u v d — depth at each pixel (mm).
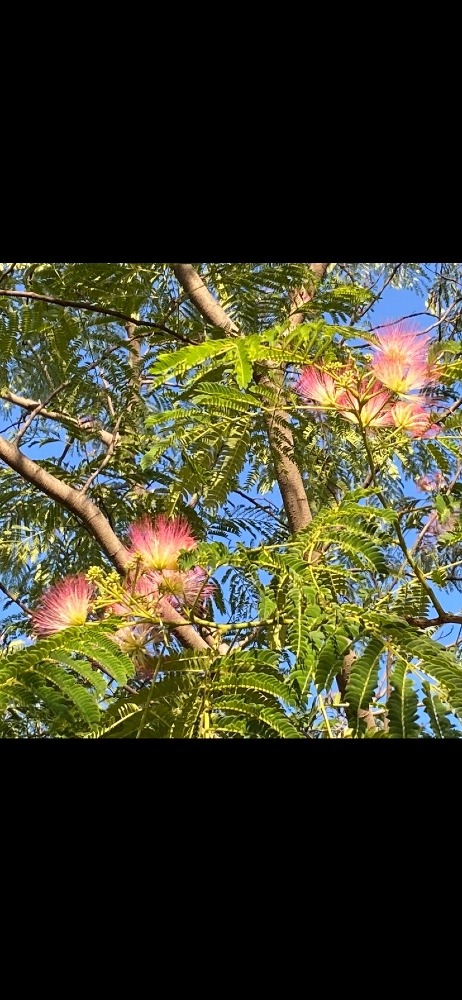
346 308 2133
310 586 1170
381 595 1498
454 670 1001
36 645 1105
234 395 1636
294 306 2344
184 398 1950
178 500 2031
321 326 1440
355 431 2102
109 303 2549
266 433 2188
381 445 1636
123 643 1356
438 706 955
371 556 1216
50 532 3318
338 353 1745
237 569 1525
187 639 1594
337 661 1085
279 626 1323
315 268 2590
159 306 2834
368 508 1266
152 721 1144
